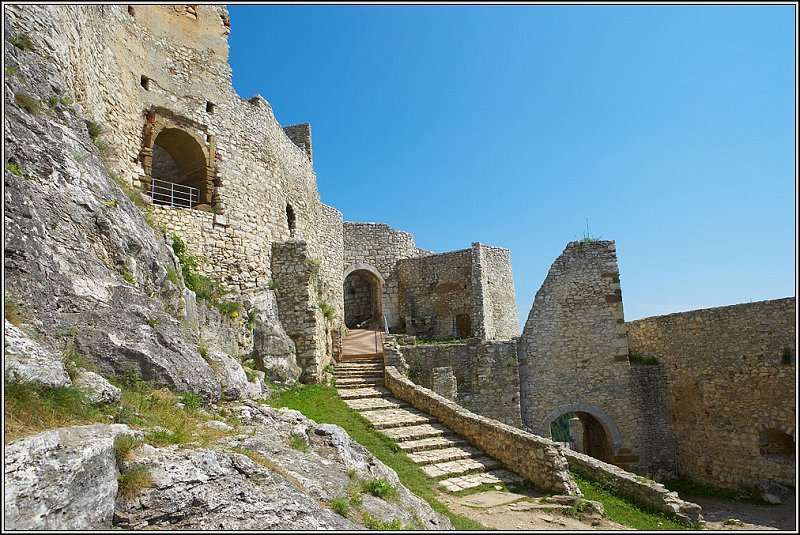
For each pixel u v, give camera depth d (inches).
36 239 254.5
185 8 622.8
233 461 204.2
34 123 295.7
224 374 365.4
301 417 327.0
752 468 600.1
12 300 222.4
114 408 215.3
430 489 370.0
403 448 443.2
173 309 396.5
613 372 742.5
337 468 262.1
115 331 269.7
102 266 301.4
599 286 770.8
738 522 443.5
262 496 190.7
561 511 350.6
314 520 189.2
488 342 738.2
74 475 153.4
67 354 231.3
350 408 534.9
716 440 647.1
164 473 181.2
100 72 463.8
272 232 667.4
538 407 729.0
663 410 731.4
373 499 241.4
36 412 174.7
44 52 339.9
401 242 1146.0
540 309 766.5
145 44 562.3
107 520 158.6
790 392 568.7
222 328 510.3
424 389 571.2
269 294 613.9
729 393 636.1
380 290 1107.3
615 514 372.5
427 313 1062.4
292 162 770.8
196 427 246.5
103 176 356.2
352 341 844.0
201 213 569.9
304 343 613.6
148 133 548.1
